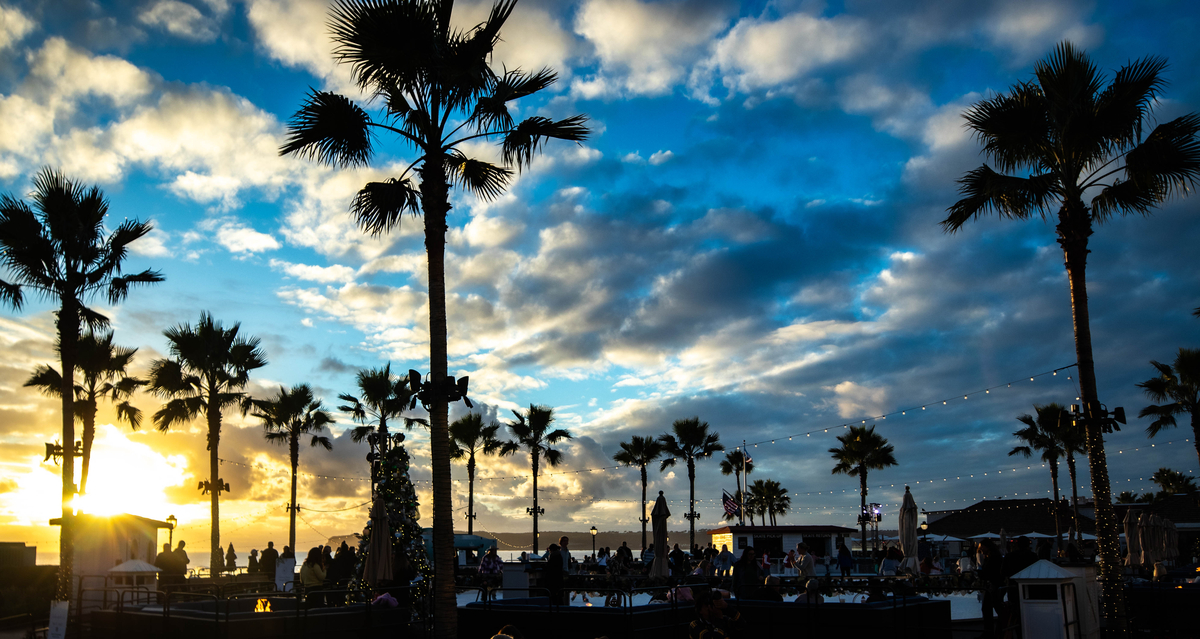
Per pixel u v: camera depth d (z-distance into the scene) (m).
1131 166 15.26
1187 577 23.83
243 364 31.67
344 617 13.29
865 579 17.81
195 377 31.16
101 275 21.22
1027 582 10.91
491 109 14.34
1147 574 25.67
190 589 20.59
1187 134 14.76
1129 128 15.27
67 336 20.36
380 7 12.75
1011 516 61.34
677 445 50.84
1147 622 16.00
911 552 26.78
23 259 19.81
